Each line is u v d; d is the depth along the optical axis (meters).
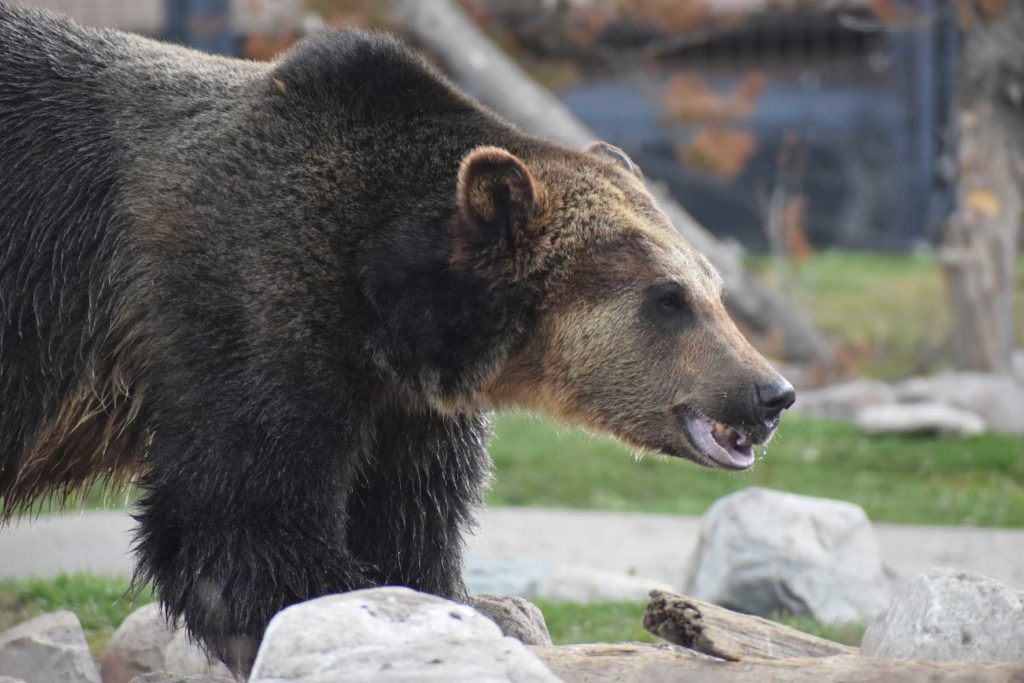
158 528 9.59
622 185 10.62
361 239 9.84
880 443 23.98
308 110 10.10
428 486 10.84
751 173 44.47
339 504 9.74
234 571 9.38
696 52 43.12
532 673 7.41
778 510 15.55
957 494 21.41
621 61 37.84
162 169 9.96
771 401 9.91
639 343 10.12
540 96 28.92
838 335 32.47
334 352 9.62
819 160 44.31
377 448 10.63
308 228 9.77
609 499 22.05
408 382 9.91
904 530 19.64
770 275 37.19
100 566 17.05
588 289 10.15
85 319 10.16
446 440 10.79
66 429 10.38
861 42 42.56
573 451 24.17
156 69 10.48
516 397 10.65
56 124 10.29
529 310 10.20
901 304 35.25
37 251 10.19
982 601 9.36
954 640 9.27
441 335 9.91
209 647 9.59
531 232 10.07
